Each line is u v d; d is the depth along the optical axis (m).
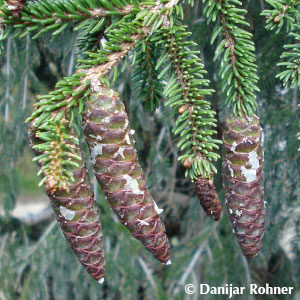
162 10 0.40
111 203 0.38
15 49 0.66
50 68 0.68
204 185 0.40
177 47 0.40
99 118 0.38
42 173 0.38
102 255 0.39
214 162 0.59
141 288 0.82
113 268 0.74
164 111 0.64
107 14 0.40
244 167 0.40
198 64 0.40
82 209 0.39
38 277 0.78
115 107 0.38
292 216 0.66
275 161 0.63
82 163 0.39
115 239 0.76
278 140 0.62
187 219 0.81
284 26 0.51
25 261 0.78
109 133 0.38
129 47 0.40
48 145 0.37
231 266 0.74
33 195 1.42
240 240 0.41
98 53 0.40
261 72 0.53
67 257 0.78
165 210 0.80
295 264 0.74
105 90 0.38
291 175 0.64
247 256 0.41
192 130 0.40
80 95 0.38
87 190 0.39
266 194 0.65
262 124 0.61
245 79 0.40
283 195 0.65
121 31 0.39
